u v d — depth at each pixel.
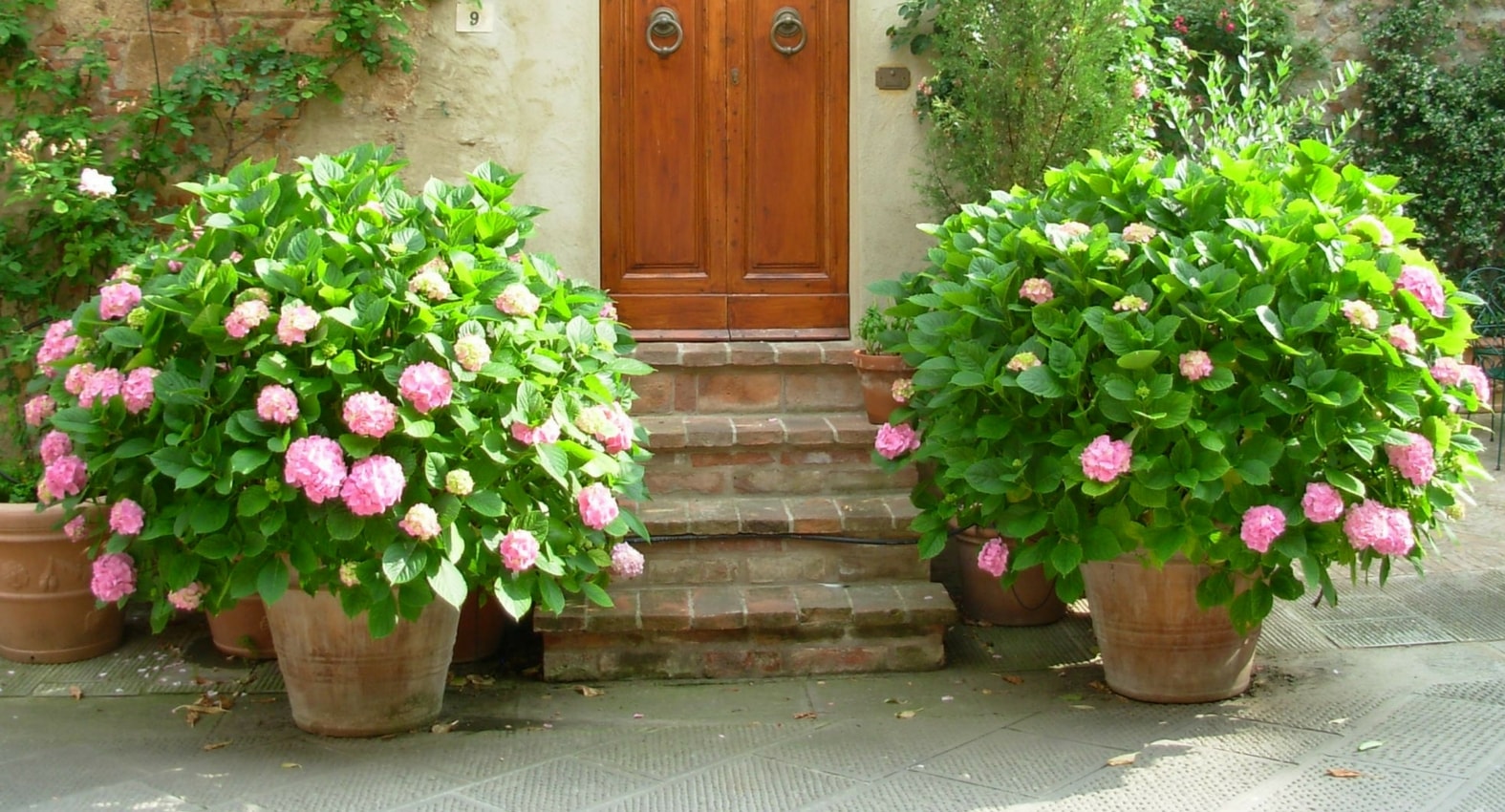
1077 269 3.90
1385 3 6.64
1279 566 3.87
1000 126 5.13
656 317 5.66
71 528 3.96
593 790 3.52
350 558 3.61
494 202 4.27
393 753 3.79
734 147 5.64
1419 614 4.87
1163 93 5.65
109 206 5.10
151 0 5.25
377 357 3.60
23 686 4.38
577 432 3.84
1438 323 3.97
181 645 4.77
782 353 5.25
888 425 4.37
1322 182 4.20
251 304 3.53
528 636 4.92
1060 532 3.90
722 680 4.46
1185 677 4.09
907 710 4.14
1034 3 4.97
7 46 5.18
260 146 5.36
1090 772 3.58
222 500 3.60
